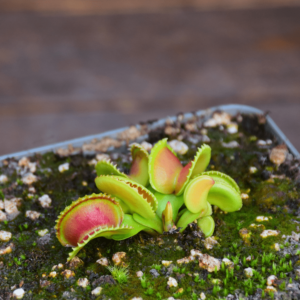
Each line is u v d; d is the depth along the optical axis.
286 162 0.26
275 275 0.23
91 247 0.24
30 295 0.23
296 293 0.23
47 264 0.24
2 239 0.24
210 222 0.24
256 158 0.26
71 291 0.23
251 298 0.23
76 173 0.26
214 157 0.27
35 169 0.27
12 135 0.47
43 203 0.25
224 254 0.24
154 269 0.23
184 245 0.24
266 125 0.28
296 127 0.48
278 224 0.24
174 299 0.23
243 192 0.25
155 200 0.23
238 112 0.28
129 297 0.23
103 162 0.24
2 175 0.26
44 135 0.47
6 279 0.23
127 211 0.24
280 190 0.25
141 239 0.24
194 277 0.23
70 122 0.48
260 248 0.24
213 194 0.24
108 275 0.23
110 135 0.27
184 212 0.24
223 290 0.23
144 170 0.24
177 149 0.27
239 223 0.24
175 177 0.24
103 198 0.23
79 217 0.23
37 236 0.25
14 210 0.25
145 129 0.28
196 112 0.28
